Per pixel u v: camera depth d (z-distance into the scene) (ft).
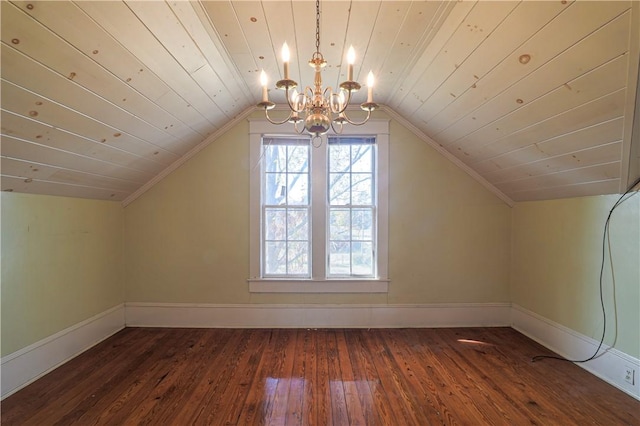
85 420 5.72
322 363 7.89
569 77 4.96
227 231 10.34
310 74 7.86
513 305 10.39
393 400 6.34
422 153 10.37
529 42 4.86
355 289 10.34
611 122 5.25
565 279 8.23
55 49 4.31
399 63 7.21
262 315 10.36
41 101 4.92
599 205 7.22
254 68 7.50
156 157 9.11
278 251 10.54
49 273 7.50
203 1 5.13
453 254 10.44
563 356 8.24
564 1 4.03
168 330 10.09
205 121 9.08
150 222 10.35
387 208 10.36
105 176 8.30
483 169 9.77
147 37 5.06
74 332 8.28
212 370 7.53
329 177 10.52
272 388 6.77
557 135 6.29
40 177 6.64
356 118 10.34
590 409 6.03
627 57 4.19
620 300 6.72
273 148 10.48
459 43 5.79
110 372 7.42
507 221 10.47
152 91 6.35
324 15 5.56
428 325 10.43
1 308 6.34
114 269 9.93
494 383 6.97
